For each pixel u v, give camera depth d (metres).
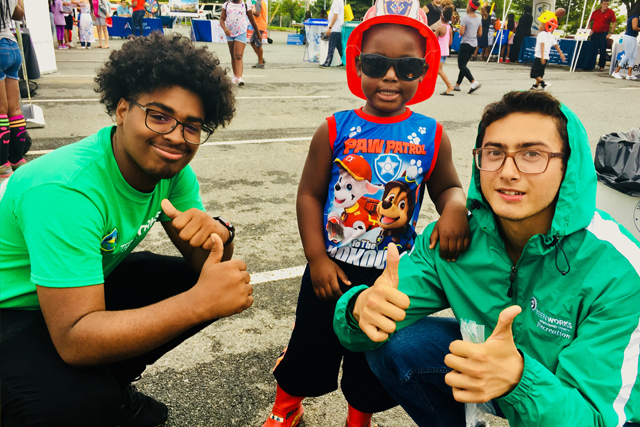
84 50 13.81
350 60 1.82
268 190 3.86
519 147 1.14
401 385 1.47
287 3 46.19
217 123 1.45
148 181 1.43
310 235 1.61
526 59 15.54
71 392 1.25
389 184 1.58
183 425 1.72
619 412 1.04
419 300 1.45
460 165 4.59
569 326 1.19
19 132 3.92
